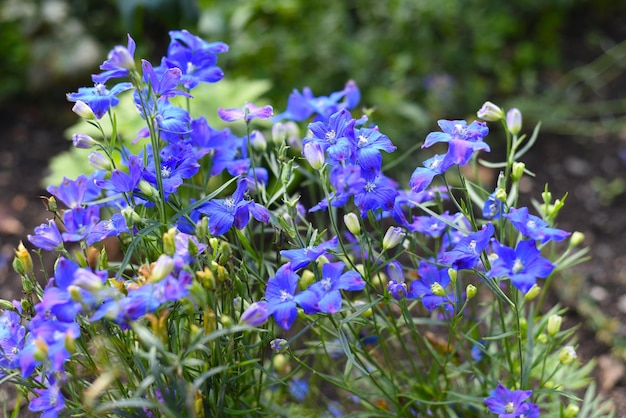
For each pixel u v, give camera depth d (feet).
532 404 1.95
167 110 1.95
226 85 3.27
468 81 4.13
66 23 4.30
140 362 1.80
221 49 2.10
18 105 4.21
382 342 2.09
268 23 4.10
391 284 1.96
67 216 1.91
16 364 1.75
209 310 1.80
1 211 3.45
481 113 1.99
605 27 4.72
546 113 4.04
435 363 2.23
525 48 4.36
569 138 3.97
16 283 3.08
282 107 3.72
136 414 1.86
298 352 2.55
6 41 4.18
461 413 2.32
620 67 4.43
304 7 4.13
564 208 3.51
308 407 2.47
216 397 1.95
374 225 2.06
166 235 1.72
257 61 3.92
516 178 1.98
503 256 1.79
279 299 1.81
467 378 2.39
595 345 2.88
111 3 4.58
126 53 1.85
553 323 2.02
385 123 3.68
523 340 2.26
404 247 2.09
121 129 3.10
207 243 1.93
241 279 2.00
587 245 3.29
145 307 1.67
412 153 3.66
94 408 1.79
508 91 4.18
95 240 1.91
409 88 3.97
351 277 1.82
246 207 1.90
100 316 1.66
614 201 3.54
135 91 1.95
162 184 1.90
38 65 4.18
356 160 1.89
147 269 1.77
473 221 1.90
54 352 1.69
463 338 2.07
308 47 3.94
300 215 2.10
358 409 2.53
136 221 1.85
